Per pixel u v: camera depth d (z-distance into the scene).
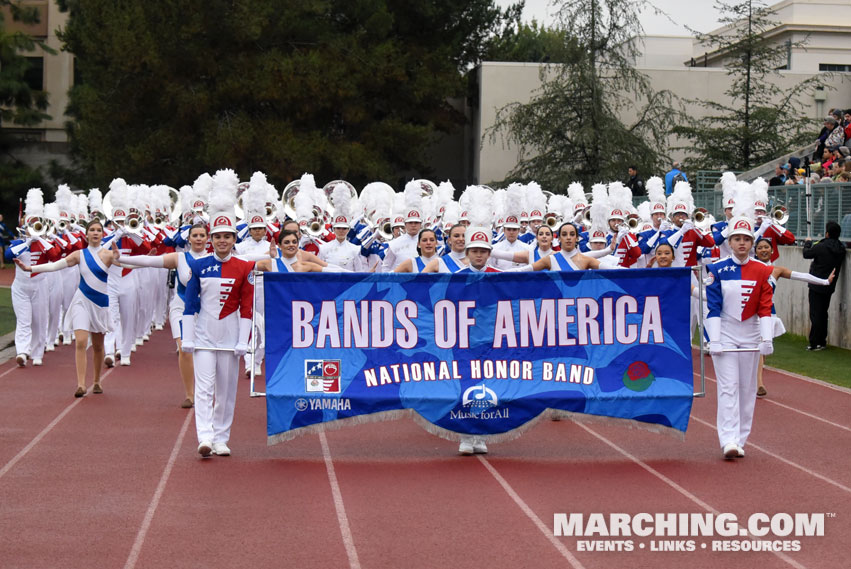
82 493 9.94
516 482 10.48
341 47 45.91
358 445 12.28
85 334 15.27
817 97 47.19
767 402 15.61
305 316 11.55
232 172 11.60
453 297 11.62
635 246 18.03
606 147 43.12
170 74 44.16
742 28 51.28
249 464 11.20
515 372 11.64
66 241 20.23
